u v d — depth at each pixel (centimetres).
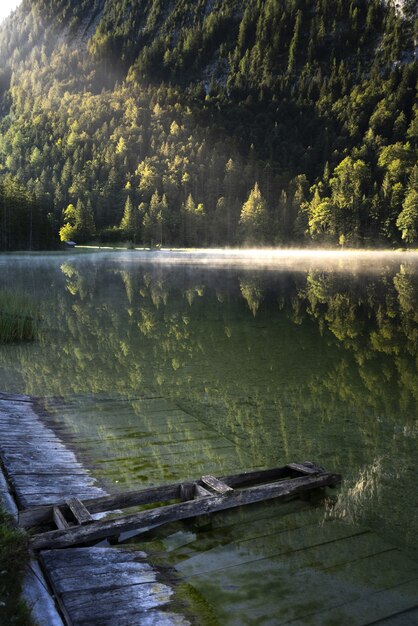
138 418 975
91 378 1267
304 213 13900
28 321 1739
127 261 7412
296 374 1339
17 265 6028
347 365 1446
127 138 19388
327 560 517
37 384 1201
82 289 3438
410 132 17425
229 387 1208
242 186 16950
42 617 396
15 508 583
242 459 788
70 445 820
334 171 17150
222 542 546
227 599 451
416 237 11775
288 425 955
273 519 598
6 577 427
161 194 16100
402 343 1772
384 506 636
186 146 19088
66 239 12950
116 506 601
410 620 430
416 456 811
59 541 507
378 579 486
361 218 12900
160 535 558
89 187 16662
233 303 2806
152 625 407
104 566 480
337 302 2905
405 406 1081
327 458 802
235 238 14350
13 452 758
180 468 745
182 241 14225
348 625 424
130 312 2420
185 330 1970
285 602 450
